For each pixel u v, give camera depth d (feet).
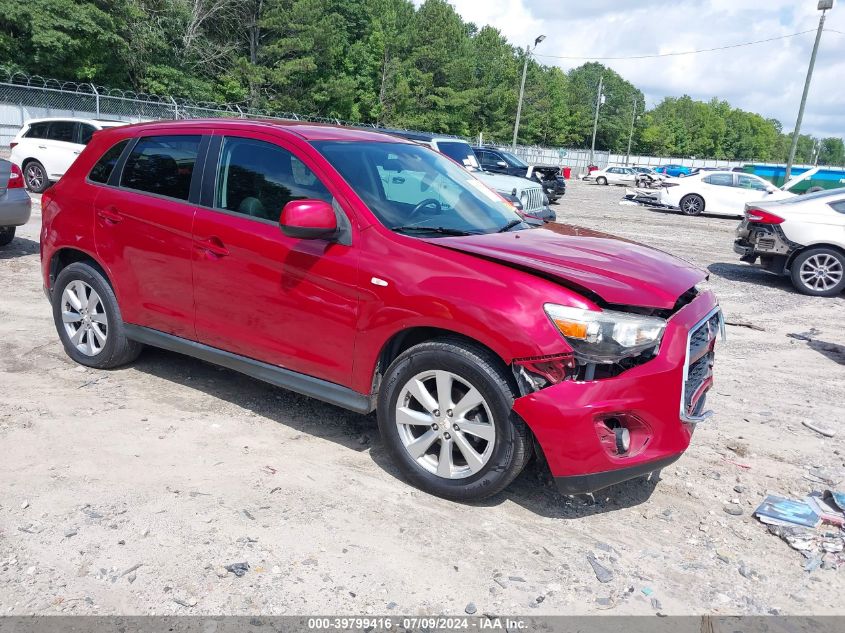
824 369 20.89
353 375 12.37
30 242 32.83
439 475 11.73
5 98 96.68
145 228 14.85
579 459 10.50
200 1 151.84
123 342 16.17
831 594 9.92
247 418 14.64
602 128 378.32
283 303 12.94
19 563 9.57
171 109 114.21
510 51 306.55
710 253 45.78
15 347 18.10
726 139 521.65
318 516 11.12
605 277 10.99
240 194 13.76
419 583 9.64
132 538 10.25
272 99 158.40
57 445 12.93
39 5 108.88
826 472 13.76
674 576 10.18
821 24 98.27
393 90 191.93
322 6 164.86
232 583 9.40
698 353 11.55
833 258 32.55
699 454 14.38
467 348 11.08
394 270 11.66
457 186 14.89
